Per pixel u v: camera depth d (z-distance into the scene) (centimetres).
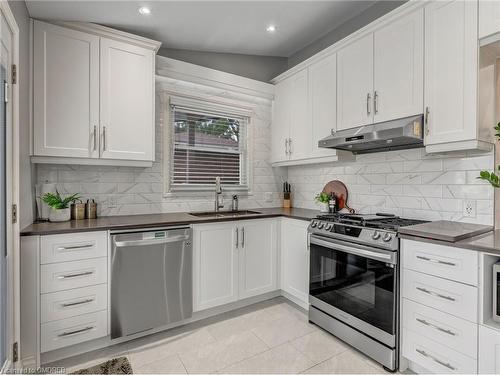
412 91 199
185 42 284
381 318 186
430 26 189
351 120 243
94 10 206
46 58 204
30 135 199
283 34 296
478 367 144
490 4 162
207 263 246
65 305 187
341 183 291
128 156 236
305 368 184
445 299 157
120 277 205
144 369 182
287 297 293
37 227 191
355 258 205
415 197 229
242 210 323
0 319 151
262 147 348
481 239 157
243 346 208
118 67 231
